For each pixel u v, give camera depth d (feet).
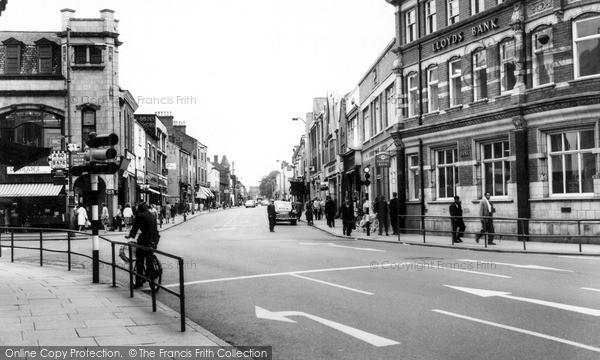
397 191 101.30
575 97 65.72
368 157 133.90
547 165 70.59
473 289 35.19
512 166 74.79
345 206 95.55
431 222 90.99
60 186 129.29
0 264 55.42
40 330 24.95
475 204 81.61
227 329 26.53
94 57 134.82
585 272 42.01
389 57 109.60
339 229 114.52
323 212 194.70
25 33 137.39
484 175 81.30
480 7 82.23
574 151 67.87
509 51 76.13
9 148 58.80
